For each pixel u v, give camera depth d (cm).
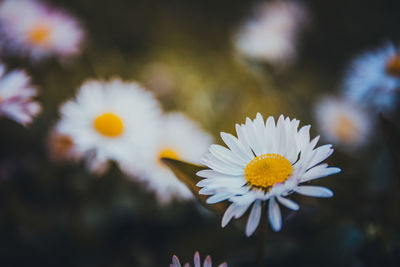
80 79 21
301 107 21
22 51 18
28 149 17
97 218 16
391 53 18
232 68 25
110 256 15
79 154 15
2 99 13
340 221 13
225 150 10
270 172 10
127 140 16
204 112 21
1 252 15
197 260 10
